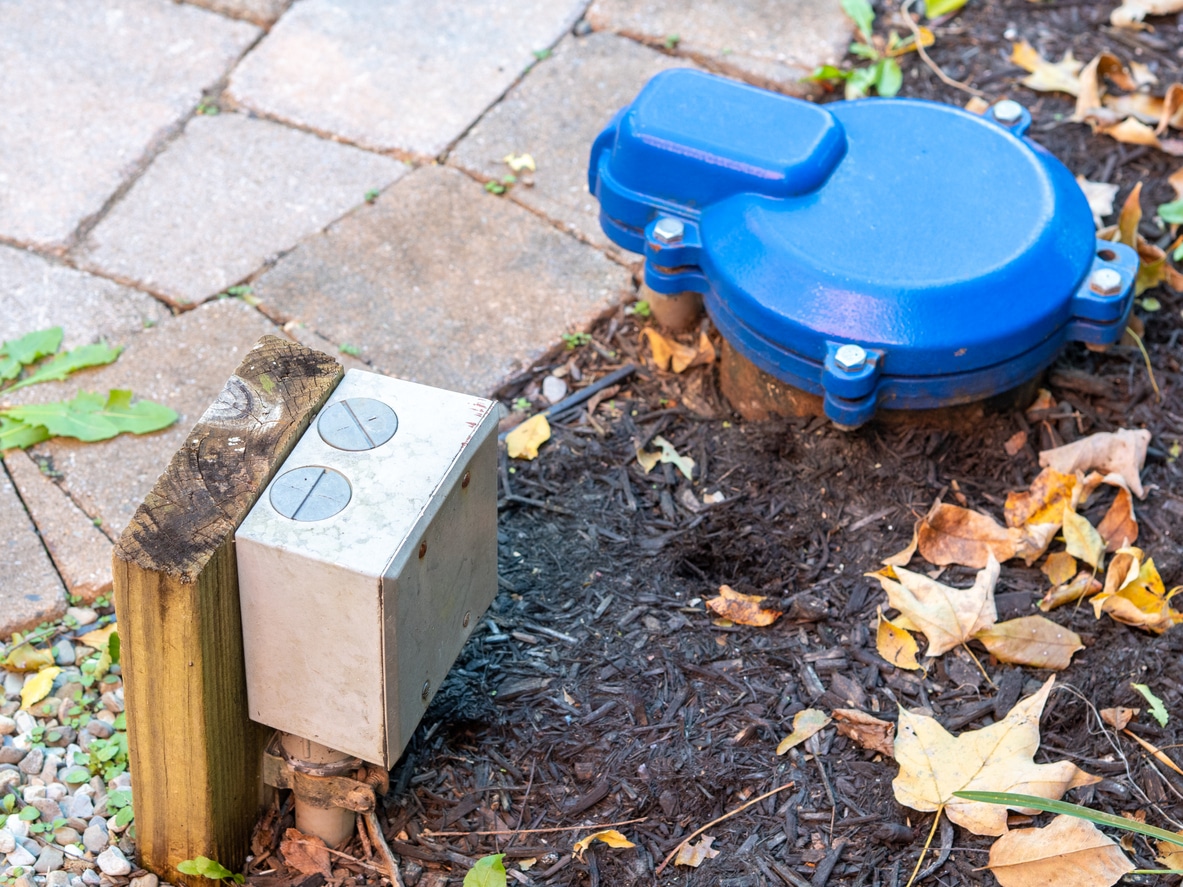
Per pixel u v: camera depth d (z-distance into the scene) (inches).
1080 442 53.9
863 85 63.9
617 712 49.9
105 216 60.6
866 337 51.2
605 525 53.6
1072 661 50.6
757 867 47.5
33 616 51.9
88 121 63.1
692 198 53.9
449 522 45.1
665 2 66.9
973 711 49.8
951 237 52.3
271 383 45.7
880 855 47.6
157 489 44.2
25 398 56.2
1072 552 51.9
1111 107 63.1
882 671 50.6
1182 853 47.4
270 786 48.0
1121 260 53.7
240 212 60.7
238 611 44.7
